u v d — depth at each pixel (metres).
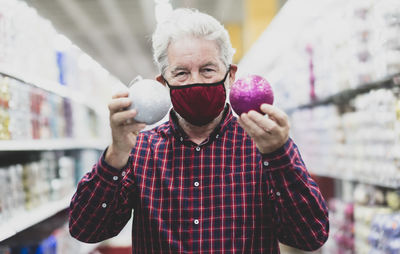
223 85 1.39
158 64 1.47
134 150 1.53
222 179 1.45
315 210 1.27
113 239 5.25
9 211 2.58
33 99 3.11
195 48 1.34
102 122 6.01
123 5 9.88
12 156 3.37
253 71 7.44
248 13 8.26
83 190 1.36
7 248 2.60
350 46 3.06
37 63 3.21
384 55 2.56
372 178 2.89
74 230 1.41
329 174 3.74
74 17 10.74
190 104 1.36
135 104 1.29
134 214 1.53
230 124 1.52
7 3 2.71
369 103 2.98
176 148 1.49
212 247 1.41
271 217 1.42
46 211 3.04
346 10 3.15
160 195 1.46
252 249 1.41
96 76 5.73
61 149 4.32
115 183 1.33
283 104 5.42
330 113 3.75
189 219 1.43
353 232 3.34
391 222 2.63
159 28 1.43
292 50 4.84
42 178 3.32
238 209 1.42
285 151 1.23
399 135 2.51
